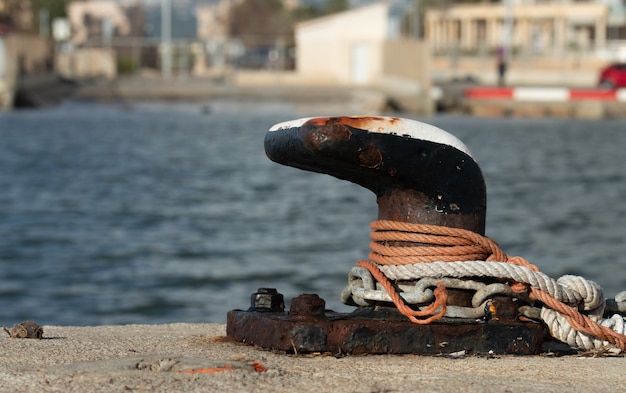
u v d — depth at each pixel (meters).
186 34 143.00
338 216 27.20
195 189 32.62
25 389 5.66
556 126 63.34
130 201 29.67
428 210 7.27
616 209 29.38
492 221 27.03
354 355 6.79
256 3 147.38
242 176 36.28
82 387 5.66
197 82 84.50
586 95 73.25
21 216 26.80
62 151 44.47
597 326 7.18
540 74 89.00
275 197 30.89
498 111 73.50
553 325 7.22
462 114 73.56
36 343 7.24
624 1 118.81
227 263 20.69
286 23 146.00
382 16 84.62
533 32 115.38
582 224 26.55
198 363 6.11
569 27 113.38
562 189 34.00
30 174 36.31
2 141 48.72
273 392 5.61
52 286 18.58
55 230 24.66
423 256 7.18
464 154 7.27
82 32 129.25
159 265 20.50
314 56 85.38
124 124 60.50
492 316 7.06
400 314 7.11
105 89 79.06
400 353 6.84
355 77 85.25
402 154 7.11
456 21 120.25
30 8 97.19
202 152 44.84
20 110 71.12
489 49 96.12
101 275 19.56
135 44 99.62
